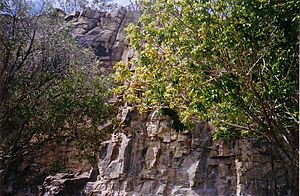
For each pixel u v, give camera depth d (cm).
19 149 1870
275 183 1852
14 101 1869
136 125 2081
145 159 2025
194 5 1216
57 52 1984
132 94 1544
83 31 2788
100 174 2119
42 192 2183
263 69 1280
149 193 1966
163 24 1373
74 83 1923
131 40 1394
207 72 1262
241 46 1223
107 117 1958
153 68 1369
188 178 1922
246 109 1288
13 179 2252
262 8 1156
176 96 1380
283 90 1252
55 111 1862
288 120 1396
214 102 1269
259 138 1700
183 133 1977
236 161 1903
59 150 2298
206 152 1953
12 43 1841
